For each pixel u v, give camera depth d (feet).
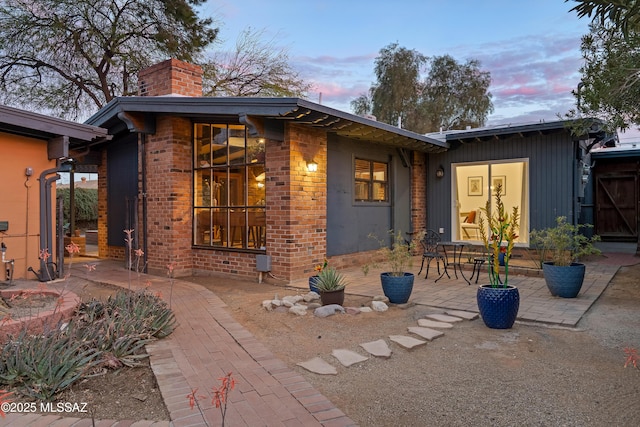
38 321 12.42
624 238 42.22
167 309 14.87
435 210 36.19
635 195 41.78
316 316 16.42
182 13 50.47
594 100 15.39
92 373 10.59
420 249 35.50
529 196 31.35
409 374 11.10
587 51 15.49
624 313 17.08
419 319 16.03
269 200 24.14
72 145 25.35
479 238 34.58
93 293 21.12
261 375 10.71
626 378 10.69
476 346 13.29
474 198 35.12
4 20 45.44
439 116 86.89
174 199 26.50
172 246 26.43
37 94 50.37
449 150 35.40
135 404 9.20
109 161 34.35
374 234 31.01
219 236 26.61
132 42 51.37
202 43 53.88
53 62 49.65
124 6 49.62
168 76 27.22
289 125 23.26
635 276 25.14
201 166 27.35
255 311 17.48
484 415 8.92
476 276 25.54
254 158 25.07
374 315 16.69
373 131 26.35
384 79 88.74
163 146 26.91
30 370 9.53
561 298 19.49
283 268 23.54
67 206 59.52
